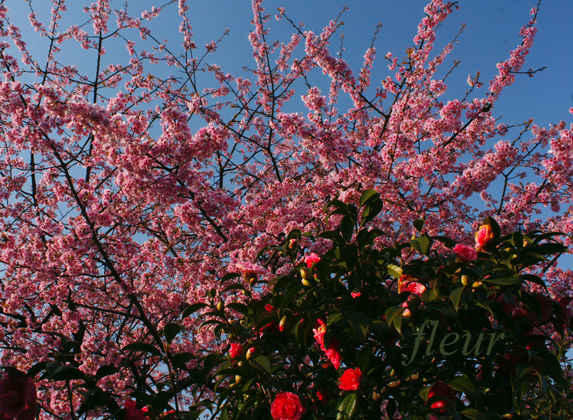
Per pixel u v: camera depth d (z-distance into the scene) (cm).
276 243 531
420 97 641
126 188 538
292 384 212
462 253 197
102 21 742
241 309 215
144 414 172
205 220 602
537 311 184
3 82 490
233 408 200
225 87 764
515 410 191
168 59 770
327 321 179
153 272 673
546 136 648
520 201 596
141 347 175
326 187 559
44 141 514
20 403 137
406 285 208
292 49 759
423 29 607
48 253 566
